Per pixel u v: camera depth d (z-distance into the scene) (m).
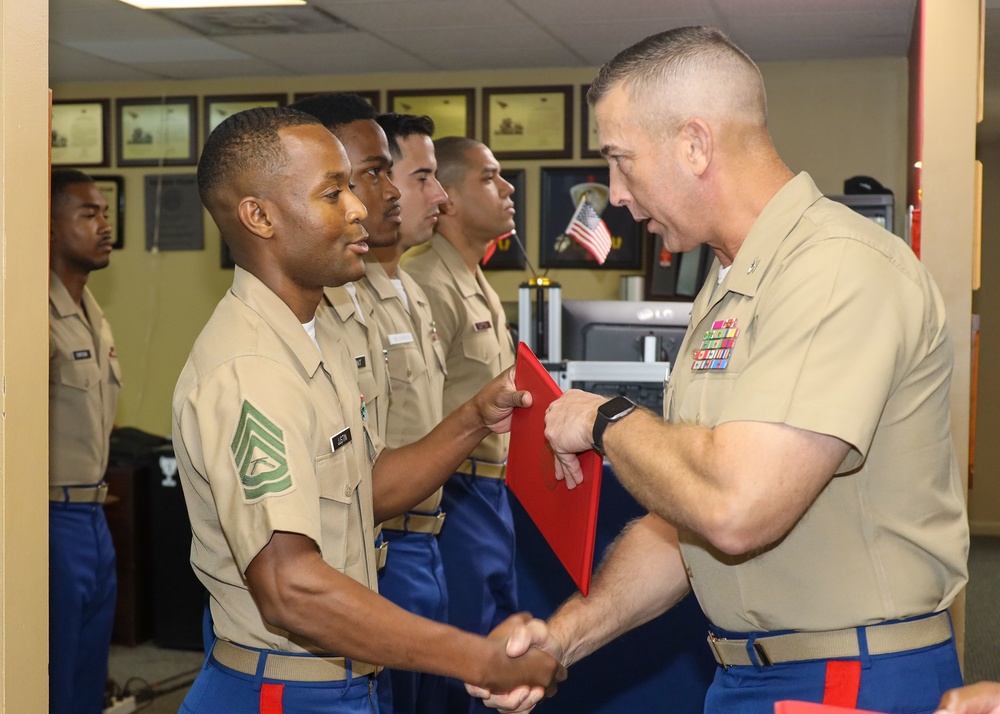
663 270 5.05
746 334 1.32
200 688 1.57
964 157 2.54
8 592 1.33
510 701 1.51
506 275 5.93
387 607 1.37
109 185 6.14
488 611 2.80
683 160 1.36
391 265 2.71
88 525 3.21
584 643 1.62
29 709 1.37
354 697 1.58
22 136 1.33
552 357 3.65
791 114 5.65
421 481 1.86
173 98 6.07
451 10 4.54
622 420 1.34
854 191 5.06
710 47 1.35
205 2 4.38
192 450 1.45
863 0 4.39
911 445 1.28
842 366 1.18
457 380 3.02
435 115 5.91
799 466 1.16
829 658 1.30
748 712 1.37
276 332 1.51
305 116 1.57
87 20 4.70
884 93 5.54
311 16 4.64
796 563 1.30
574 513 1.50
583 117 5.79
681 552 1.52
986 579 5.62
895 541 1.29
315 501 1.40
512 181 5.88
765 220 1.33
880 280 1.22
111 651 4.22
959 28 2.52
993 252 6.49
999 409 6.58
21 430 1.35
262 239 1.53
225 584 1.53
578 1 4.40
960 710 1.02
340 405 1.60
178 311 6.14
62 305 3.28
